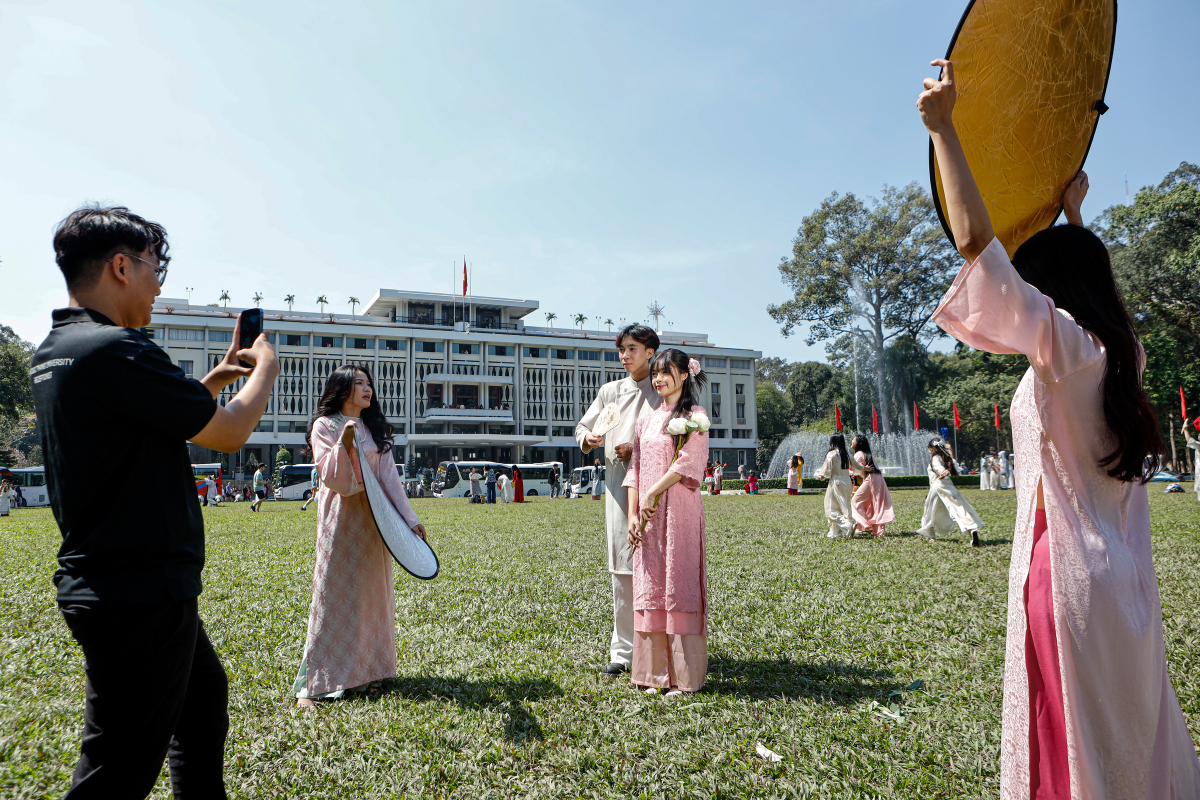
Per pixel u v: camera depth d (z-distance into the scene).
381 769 2.64
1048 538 1.56
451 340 64.25
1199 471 16.31
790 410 82.12
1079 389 1.53
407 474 52.56
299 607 5.78
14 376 41.12
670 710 3.24
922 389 43.56
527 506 25.53
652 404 4.18
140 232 1.80
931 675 3.68
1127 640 1.47
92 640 1.54
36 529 14.40
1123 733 1.46
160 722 1.61
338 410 3.83
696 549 3.65
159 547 1.59
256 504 24.33
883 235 39.38
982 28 1.60
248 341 1.95
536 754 2.77
